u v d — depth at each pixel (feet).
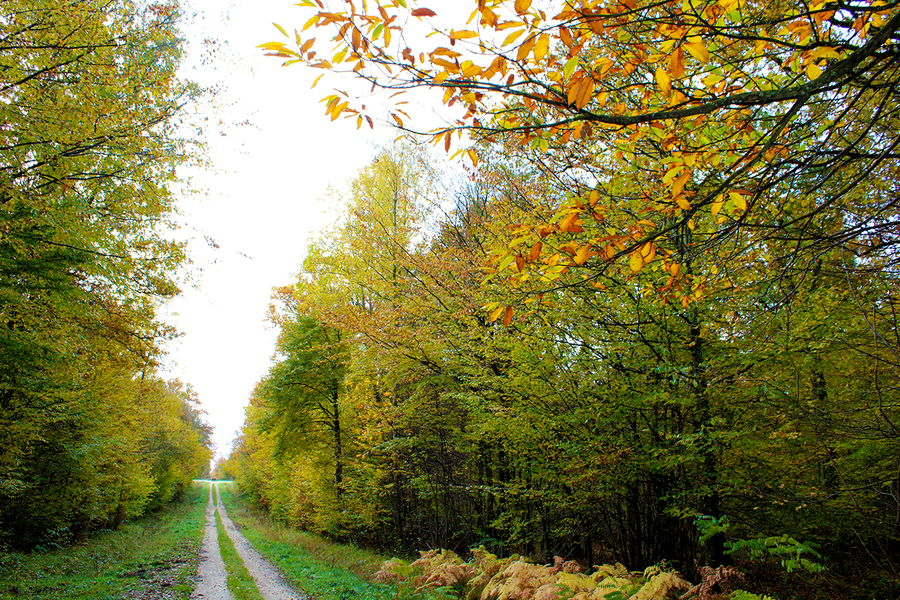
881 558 19.20
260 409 74.43
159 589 34.04
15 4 20.47
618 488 22.66
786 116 6.70
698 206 7.46
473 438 31.68
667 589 17.34
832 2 6.30
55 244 24.59
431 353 34.53
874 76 6.70
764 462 20.04
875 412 15.35
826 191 13.21
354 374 40.24
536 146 7.48
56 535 51.31
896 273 12.65
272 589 33.60
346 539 57.21
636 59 7.38
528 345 23.62
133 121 25.67
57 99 21.45
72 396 37.11
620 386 21.76
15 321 25.90
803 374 18.03
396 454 39.99
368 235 39.01
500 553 34.78
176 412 123.24
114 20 24.73
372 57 5.79
